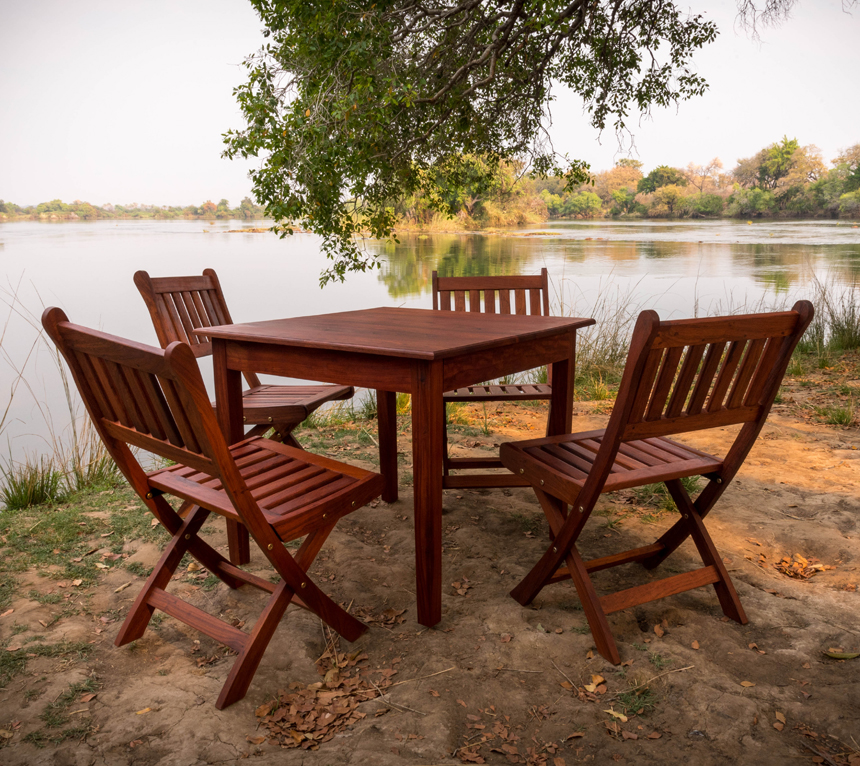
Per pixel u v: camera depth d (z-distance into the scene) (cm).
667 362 167
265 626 168
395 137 515
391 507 300
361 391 512
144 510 297
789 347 182
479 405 507
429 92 539
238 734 150
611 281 1058
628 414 165
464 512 294
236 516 160
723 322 164
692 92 625
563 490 186
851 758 140
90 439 352
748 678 171
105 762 140
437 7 546
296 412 269
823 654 181
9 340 687
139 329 971
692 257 1780
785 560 242
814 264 1377
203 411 143
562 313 659
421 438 184
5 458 339
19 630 194
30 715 155
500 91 580
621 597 189
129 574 236
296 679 173
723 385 181
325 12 433
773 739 146
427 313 288
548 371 488
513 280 358
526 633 191
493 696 164
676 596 216
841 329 691
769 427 423
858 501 291
